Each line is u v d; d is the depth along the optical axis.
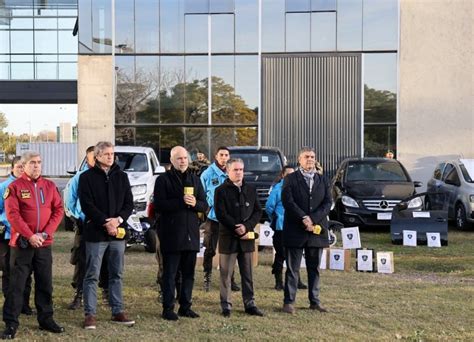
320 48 22.62
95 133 22.94
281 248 8.97
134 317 7.42
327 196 7.79
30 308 7.68
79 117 22.92
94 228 6.95
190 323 7.15
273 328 6.97
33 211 6.66
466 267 11.01
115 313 7.14
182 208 7.29
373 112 22.53
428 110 22.25
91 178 6.97
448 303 8.18
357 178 16.47
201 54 22.86
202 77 22.89
